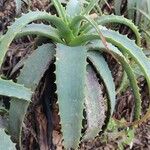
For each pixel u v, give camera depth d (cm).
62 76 74
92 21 73
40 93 86
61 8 79
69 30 79
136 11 109
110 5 116
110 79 82
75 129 73
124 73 96
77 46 79
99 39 80
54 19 78
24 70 78
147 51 109
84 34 79
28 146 91
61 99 73
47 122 87
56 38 81
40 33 79
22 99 75
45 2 108
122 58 80
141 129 108
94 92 80
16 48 97
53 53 80
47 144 88
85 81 74
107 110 86
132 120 104
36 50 80
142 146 105
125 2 113
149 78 80
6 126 81
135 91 85
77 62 76
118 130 104
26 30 77
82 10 88
